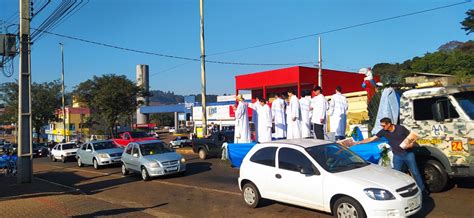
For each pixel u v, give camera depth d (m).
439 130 9.30
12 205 11.38
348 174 7.61
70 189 14.79
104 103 47.47
